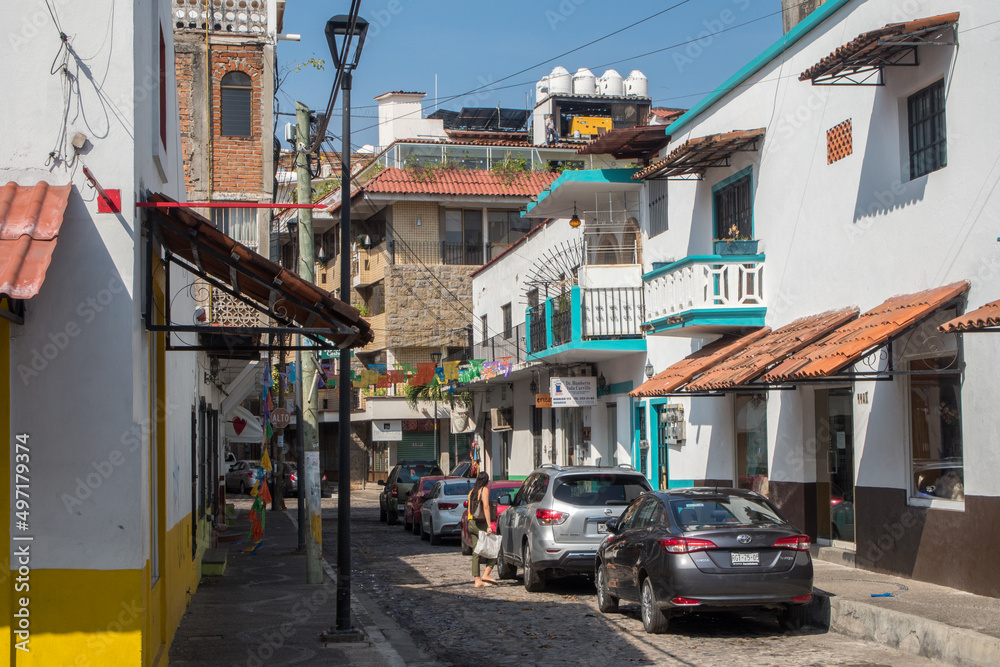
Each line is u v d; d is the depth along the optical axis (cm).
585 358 2542
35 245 628
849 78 1488
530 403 3262
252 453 6172
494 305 3578
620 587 1202
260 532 2006
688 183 2091
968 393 1206
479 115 5194
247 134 1920
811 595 1084
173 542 1006
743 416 1870
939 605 1080
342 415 1096
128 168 698
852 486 1546
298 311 882
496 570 1734
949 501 1259
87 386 677
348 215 1142
